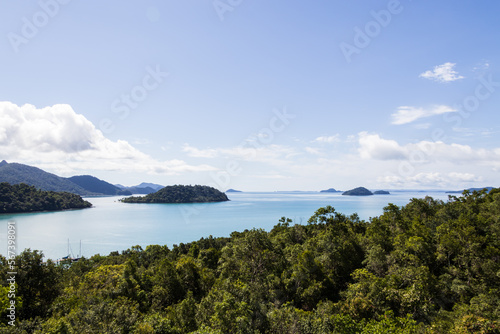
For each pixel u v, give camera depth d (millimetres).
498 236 55500
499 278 42875
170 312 39125
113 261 86750
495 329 27781
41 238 169750
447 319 34531
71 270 73938
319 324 32031
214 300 36500
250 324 30609
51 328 25812
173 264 67938
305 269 54156
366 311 36031
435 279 43312
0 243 149500
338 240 65688
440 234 61625
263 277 57562
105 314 30016
